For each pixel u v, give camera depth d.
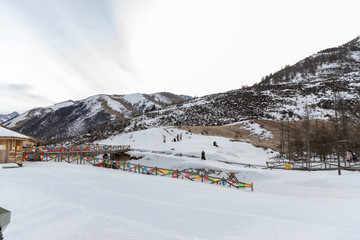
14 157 17.09
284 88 102.31
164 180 15.67
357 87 83.44
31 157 22.81
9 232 5.02
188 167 25.98
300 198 10.70
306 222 6.28
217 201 9.31
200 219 6.57
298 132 40.41
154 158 30.27
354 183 15.24
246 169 23.53
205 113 82.50
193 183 15.62
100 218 6.37
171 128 59.38
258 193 13.34
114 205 7.86
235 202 9.16
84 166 20.58
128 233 5.27
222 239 5.04
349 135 26.78
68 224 5.77
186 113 85.25
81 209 7.20
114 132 78.44
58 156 24.25
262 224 6.13
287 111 73.25
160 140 48.72
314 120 58.25
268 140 50.00
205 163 25.98
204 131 56.16
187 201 9.07
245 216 6.95
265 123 60.56
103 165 21.89
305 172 22.28
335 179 16.77
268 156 39.72
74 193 9.38
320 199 10.36
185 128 59.03
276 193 14.41
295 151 38.34
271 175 21.45
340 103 28.34
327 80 103.81
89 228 5.53
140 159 31.19
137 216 6.69
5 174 12.87
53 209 7.05
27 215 6.33
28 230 5.21
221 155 33.19
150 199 9.11
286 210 7.72
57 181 11.75
